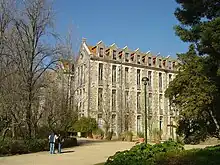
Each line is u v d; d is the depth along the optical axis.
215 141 39.22
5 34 32.22
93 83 66.44
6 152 28.09
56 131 35.91
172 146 15.58
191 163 12.69
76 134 60.75
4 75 31.42
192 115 35.50
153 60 77.50
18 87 31.81
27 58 32.78
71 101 38.88
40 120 35.44
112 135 60.25
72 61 37.56
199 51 19.05
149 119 73.69
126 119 69.69
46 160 23.41
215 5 18.06
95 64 67.44
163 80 78.00
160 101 76.69
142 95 73.56
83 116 63.44
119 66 70.88
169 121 76.44
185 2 18.70
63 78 37.34
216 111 32.72
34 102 33.09
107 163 13.59
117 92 69.62
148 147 14.84
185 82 36.50
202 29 17.53
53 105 36.09
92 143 43.50
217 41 16.84
